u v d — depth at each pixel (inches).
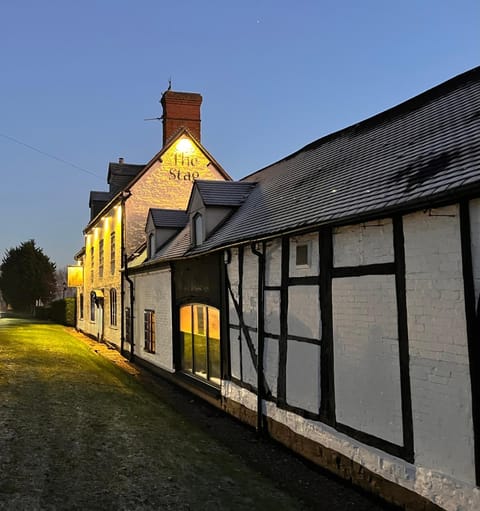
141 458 262.7
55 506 198.5
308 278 278.7
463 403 180.1
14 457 249.6
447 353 187.2
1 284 2321.6
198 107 840.9
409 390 204.8
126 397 428.1
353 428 239.1
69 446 274.7
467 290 178.9
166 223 629.9
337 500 223.9
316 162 392.8
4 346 725.3
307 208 294.7
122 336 772.0
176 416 373.7
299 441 283.6
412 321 203.8
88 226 1053.8
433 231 194.1
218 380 415.8
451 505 182.1
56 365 581.0
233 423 362.9
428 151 243.6
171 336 536.4
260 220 354.9
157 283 602.2
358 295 237.0
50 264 2357.3
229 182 488.4
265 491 229.6
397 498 208.1
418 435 200.1
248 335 351.6
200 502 211.9
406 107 339.6
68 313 1375.5
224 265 394.9
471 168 184.7
